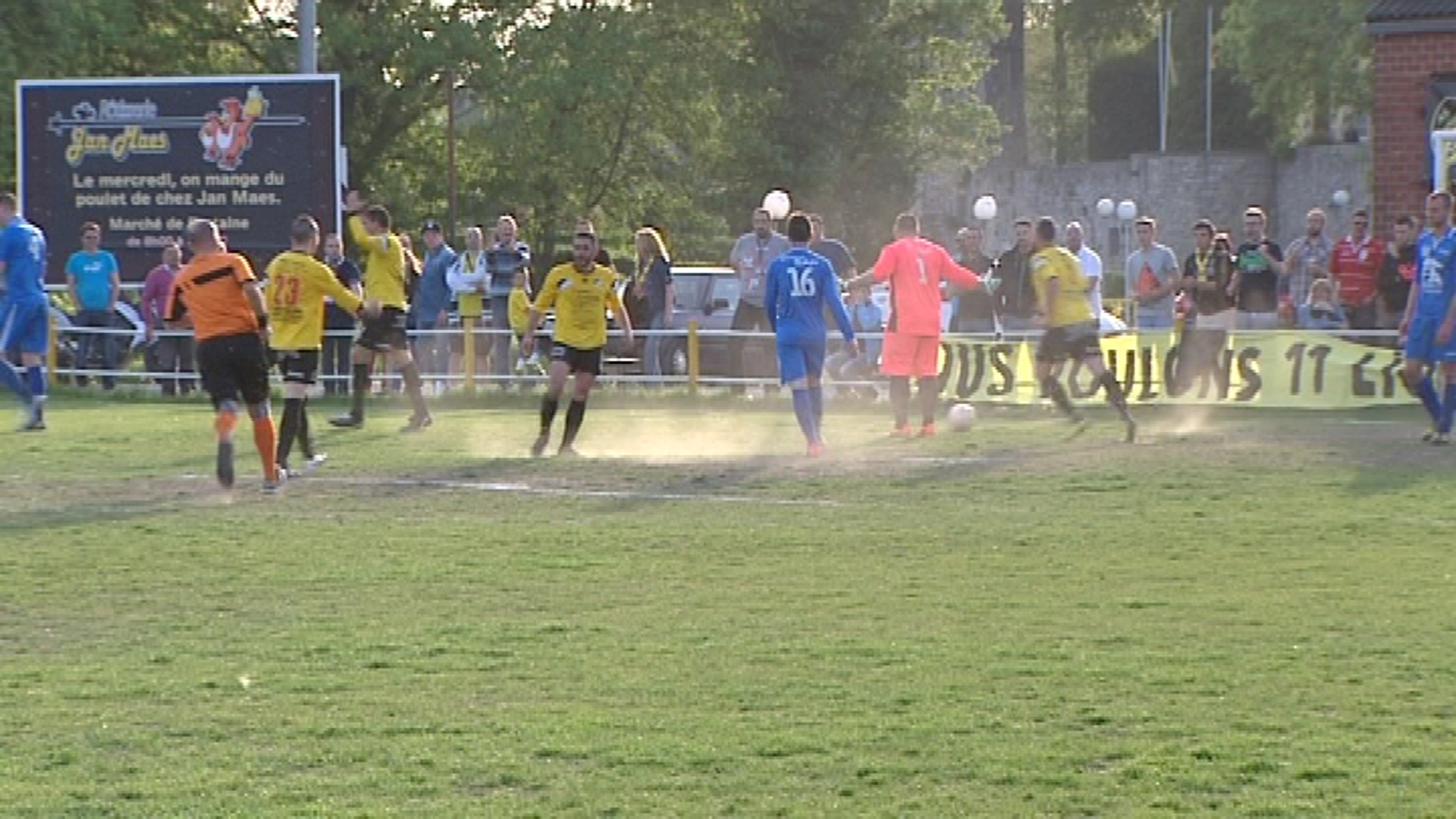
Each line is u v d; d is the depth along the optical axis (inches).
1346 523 958.4
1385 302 1644.9
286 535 945.5
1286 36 4010.8
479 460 1251.2
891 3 4057.6
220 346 1077.8
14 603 776.3
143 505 1051.9
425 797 512.1
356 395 1488.7
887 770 530.6
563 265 1274.6
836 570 840.9
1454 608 740.7
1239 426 1457.9
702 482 1136.2
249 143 2054.6
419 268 1520.7
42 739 572.4
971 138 4222.4
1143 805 497.4
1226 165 5059.1
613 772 532.1
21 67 2849.4
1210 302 1676.9
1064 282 1390.3
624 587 802.8
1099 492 1080.8
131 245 2081.7
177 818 494.6
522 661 666.2
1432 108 1851.6
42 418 1507.1
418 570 842.8
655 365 1793.8
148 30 3243.1
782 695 614.5
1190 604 754.2
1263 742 553.0
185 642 701.9
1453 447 1290.6
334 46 3213.6
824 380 1718.8
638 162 3631.9
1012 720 581.0
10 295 1476.4
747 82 3727.9
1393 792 504.1
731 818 491.8
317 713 598.9
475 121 3361.2
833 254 1727.4
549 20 3388.3
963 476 1151.0
